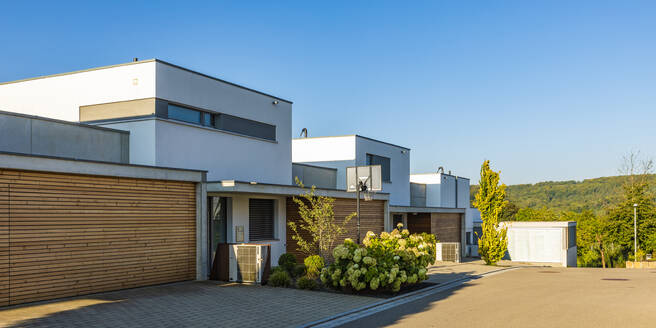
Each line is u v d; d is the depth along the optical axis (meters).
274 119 20.86
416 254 14.52
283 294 12.44
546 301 12.01
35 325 8.64
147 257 12.82
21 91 17.97
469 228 41.91
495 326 9.10
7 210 9.97
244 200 17.88
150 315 9.73
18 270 10.12
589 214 58.72
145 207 12.82
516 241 31.09
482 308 11.01
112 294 11.66
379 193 24.20
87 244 11.41
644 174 55.22
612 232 49.44
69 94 17.22
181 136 16.48
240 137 18.97
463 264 23.27
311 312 10.41
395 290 12.90
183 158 16.52
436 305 11.43
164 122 15.92
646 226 47.69
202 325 9.11
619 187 56.38
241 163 18.94
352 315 10.26
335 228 18.14
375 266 12.77
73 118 17.11
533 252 30.64
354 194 21.94
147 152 15.70
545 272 19.95
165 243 13.32
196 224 14.28
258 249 13.95
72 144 14.30
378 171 17.95
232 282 14.12
